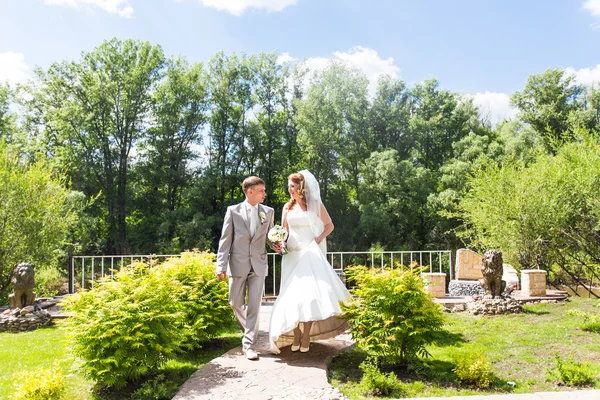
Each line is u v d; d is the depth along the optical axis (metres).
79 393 3.83
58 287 18.16
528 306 7.54
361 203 28.06
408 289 4.25
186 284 5.39
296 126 29.50
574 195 10.47
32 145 23.20
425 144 32.16
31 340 5.67
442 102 32.69
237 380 3.90
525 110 31.06
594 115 28.28
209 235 25.62
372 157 28.28
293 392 3.63
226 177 28.98
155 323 3.94
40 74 26.67
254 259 4.79
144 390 3.69
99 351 3.69
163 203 29.19
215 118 29.98
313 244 4.77
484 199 11.95
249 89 31.16
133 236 27.30
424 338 4.18
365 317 4.30
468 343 5.29
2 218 9.52
